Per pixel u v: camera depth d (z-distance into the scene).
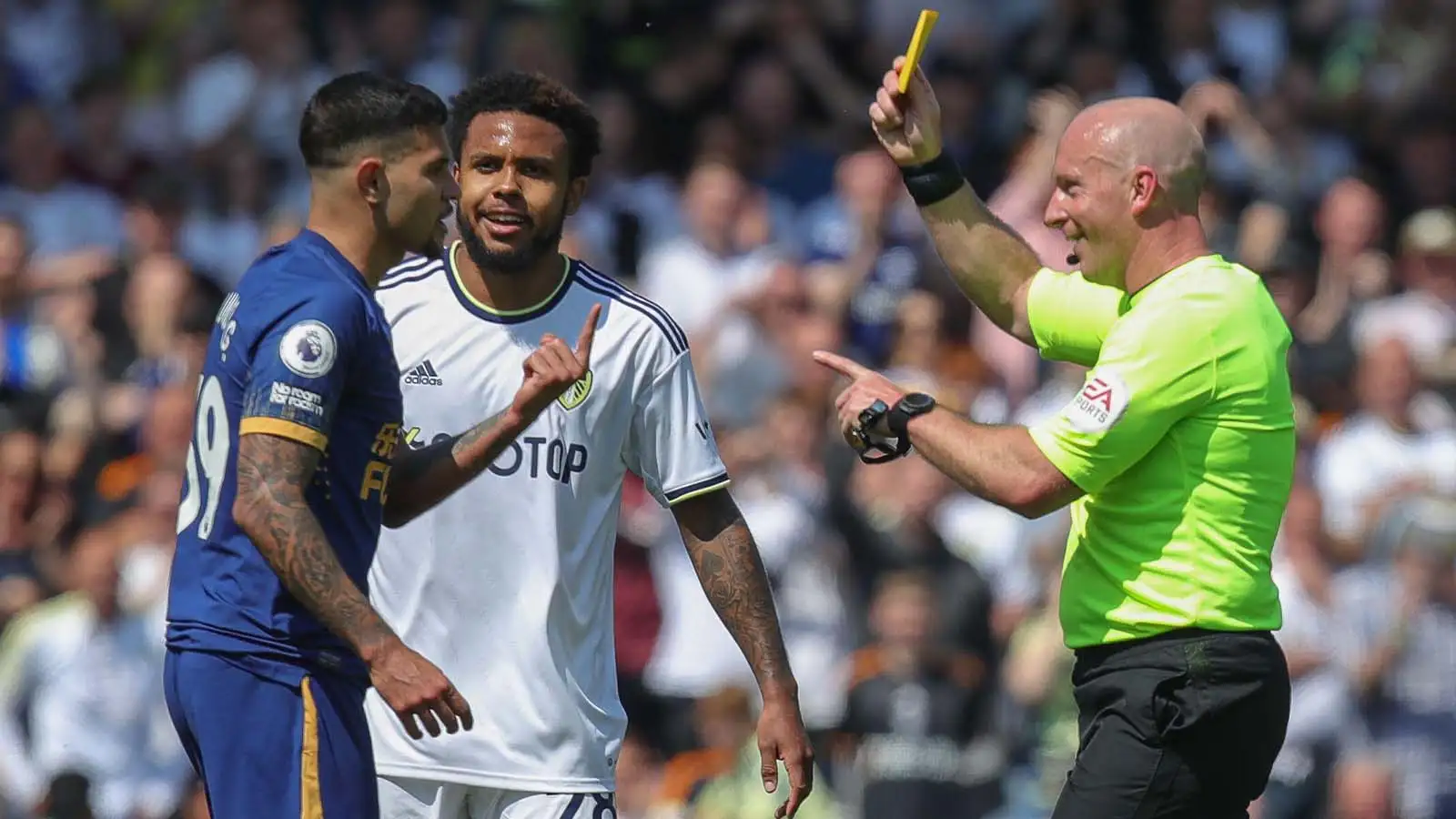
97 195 48.47
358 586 18.22
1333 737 35.06
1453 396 39.81
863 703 34.47
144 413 40.84
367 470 18.25
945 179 21.47
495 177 20.42
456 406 20.89
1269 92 49.50
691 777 33.84
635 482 37.69
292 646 17.97
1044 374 40.75
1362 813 34.59
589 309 21.11
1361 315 41.59
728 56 48.44
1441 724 35.44
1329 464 38.31
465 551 20.92
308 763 17.89
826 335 40.59
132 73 51.84
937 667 34.50
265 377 17.52
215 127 49.62
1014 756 34.56
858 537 36.00
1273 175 45.69
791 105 47.66
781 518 36.28
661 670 36.00
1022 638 35.28
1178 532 19.17
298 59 49.84
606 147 47.00
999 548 37.47
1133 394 18.91
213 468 18.06
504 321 21.02
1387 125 48.97
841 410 20.00
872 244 42.06
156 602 36.00
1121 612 19.34
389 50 49.16
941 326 40.19
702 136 47.09
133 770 35.41
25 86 52.06
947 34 48.47
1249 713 19.25
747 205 44.09
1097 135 19.64
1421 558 35.97
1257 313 19.34
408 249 18.67
